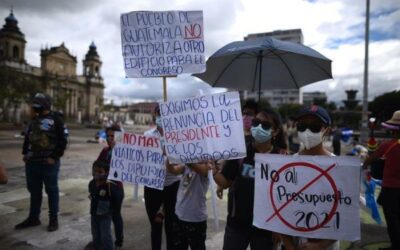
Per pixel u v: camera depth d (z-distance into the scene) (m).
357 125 38.59
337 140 15.77
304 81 5.38
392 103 44.69
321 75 5.02
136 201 7.21
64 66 90.25
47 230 5.30
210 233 5.32
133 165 4.04
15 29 74.06
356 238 2.53
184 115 3.35
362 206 7.17
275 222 2.68
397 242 4.41
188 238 3.55
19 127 44.75
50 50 85.94
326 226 2.58
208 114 3.26
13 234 5.12
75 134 37.50
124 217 6.12
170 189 4.06
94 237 4.29
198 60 3.72
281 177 2.68
